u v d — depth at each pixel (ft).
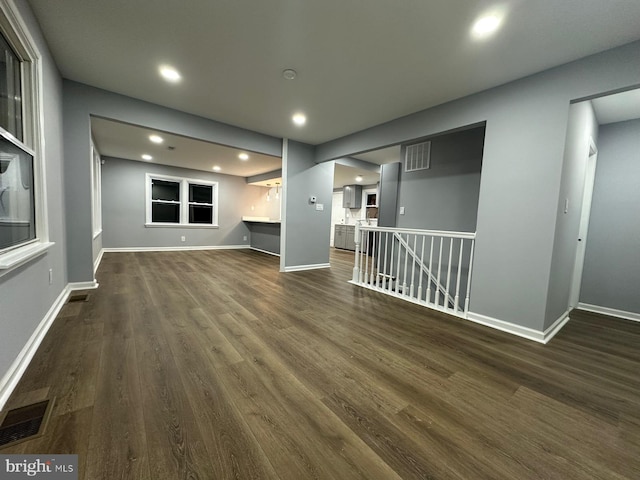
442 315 9.70
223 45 7.33
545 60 7.35
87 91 9.89
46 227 6.93
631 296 10.52
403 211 15.17
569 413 4.89
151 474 3.40
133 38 7.14
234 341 7.13
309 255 17.65
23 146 6.06
